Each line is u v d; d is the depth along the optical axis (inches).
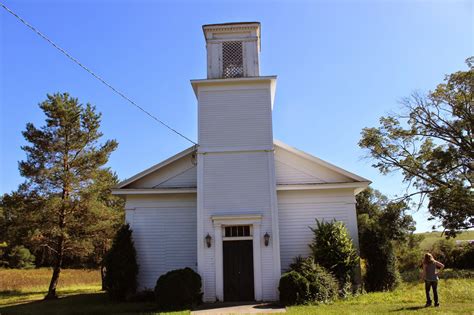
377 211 1759.4
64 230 940.0
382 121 1316.4
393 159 1311.5
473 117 1210.6
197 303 591.8
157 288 574.2
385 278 677.9
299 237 705.6
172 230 725.3
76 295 936.3
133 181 739.4
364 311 466.6
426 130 1300.4
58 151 992.2
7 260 2101.4
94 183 1020.5
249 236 649.6
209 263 634.8
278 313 476.7
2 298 956.0
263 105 690.2
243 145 674.8
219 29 725.3
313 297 568.4
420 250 1551.4
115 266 679.1
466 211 1192.8
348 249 647.8
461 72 1223.5
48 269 2034.9
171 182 748.6
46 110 999.6
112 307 596.7
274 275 626.5
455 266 1451.8
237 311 513.3
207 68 713.6
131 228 725.9
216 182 661.9
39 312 584.4
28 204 956.6
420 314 438.3
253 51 719.7
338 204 719.1
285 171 739.4
